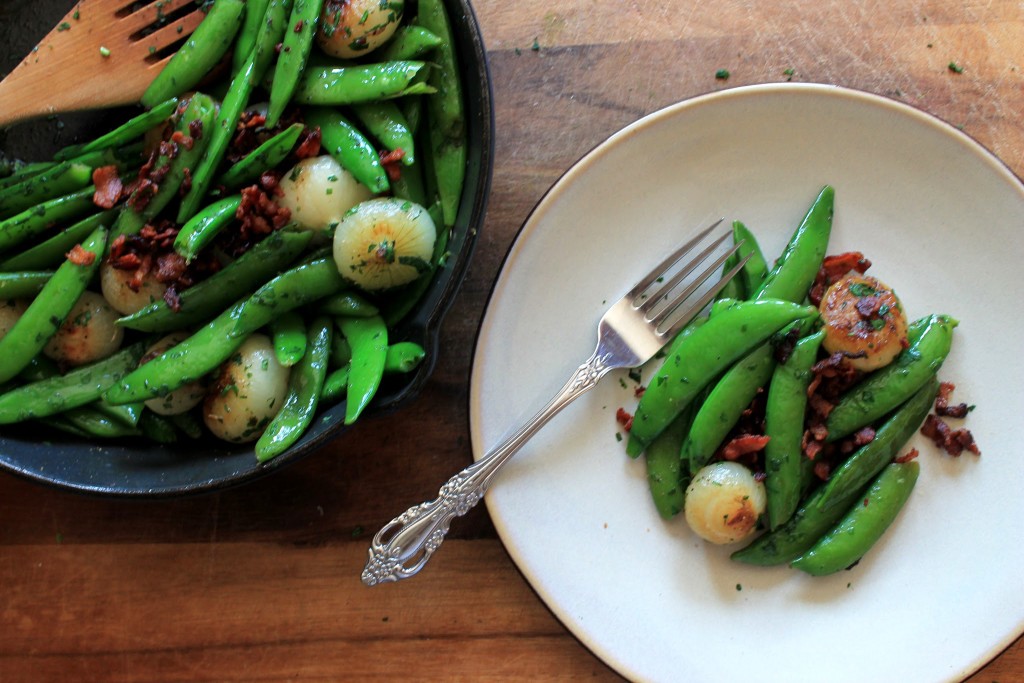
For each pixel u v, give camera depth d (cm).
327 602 54
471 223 49
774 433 50
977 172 52
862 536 51
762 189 53
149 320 50
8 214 51
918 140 52
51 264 51
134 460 51
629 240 53
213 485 49
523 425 51
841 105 52
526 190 54
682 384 51
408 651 54
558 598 52
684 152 52
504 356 52
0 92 51
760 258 52
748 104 52
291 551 54
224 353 49
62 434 52
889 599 52
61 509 55
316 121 50
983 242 52
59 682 55
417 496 54
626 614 52
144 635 55
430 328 49
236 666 54
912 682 52
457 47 50
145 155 51
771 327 50
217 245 51
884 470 51
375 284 49
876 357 50
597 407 53
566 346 53
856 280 51
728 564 53
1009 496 52
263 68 50
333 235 50
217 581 55
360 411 47
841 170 53
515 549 52
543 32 55
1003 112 54
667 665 52
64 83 51
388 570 50
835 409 51
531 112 55
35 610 55
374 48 50
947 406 52
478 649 54
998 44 54
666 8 55
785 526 51
